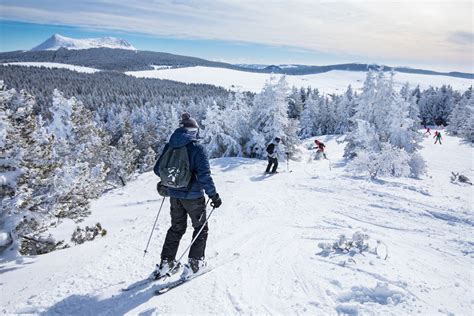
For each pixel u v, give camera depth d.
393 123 24.12
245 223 6.18
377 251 4.74
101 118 98.38
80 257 4.51
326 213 7.36
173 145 3.47
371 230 6.10
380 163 14.26
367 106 27.33
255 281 3.59
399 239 5.66
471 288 3.57
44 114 71.69
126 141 30.56
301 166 18.97
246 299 3.17
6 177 8.55
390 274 3.80
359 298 3.16
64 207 10.05
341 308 2.96
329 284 3.49
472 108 49.19
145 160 43.06
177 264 3.69
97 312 2.94
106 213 13.69
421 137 25.05
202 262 3.72
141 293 3.27
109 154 28.22
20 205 8.34
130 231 5.72
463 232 6.24
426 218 7.18
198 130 3.64
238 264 4.08
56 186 9.78
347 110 68.75
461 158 28.77
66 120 22.05
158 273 3.54
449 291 3.43
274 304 3.09
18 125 10.05
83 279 3.58
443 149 36.50
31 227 8.42
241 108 27.89
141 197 15.64
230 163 19.28
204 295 3.23
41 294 3.27
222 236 5.27
